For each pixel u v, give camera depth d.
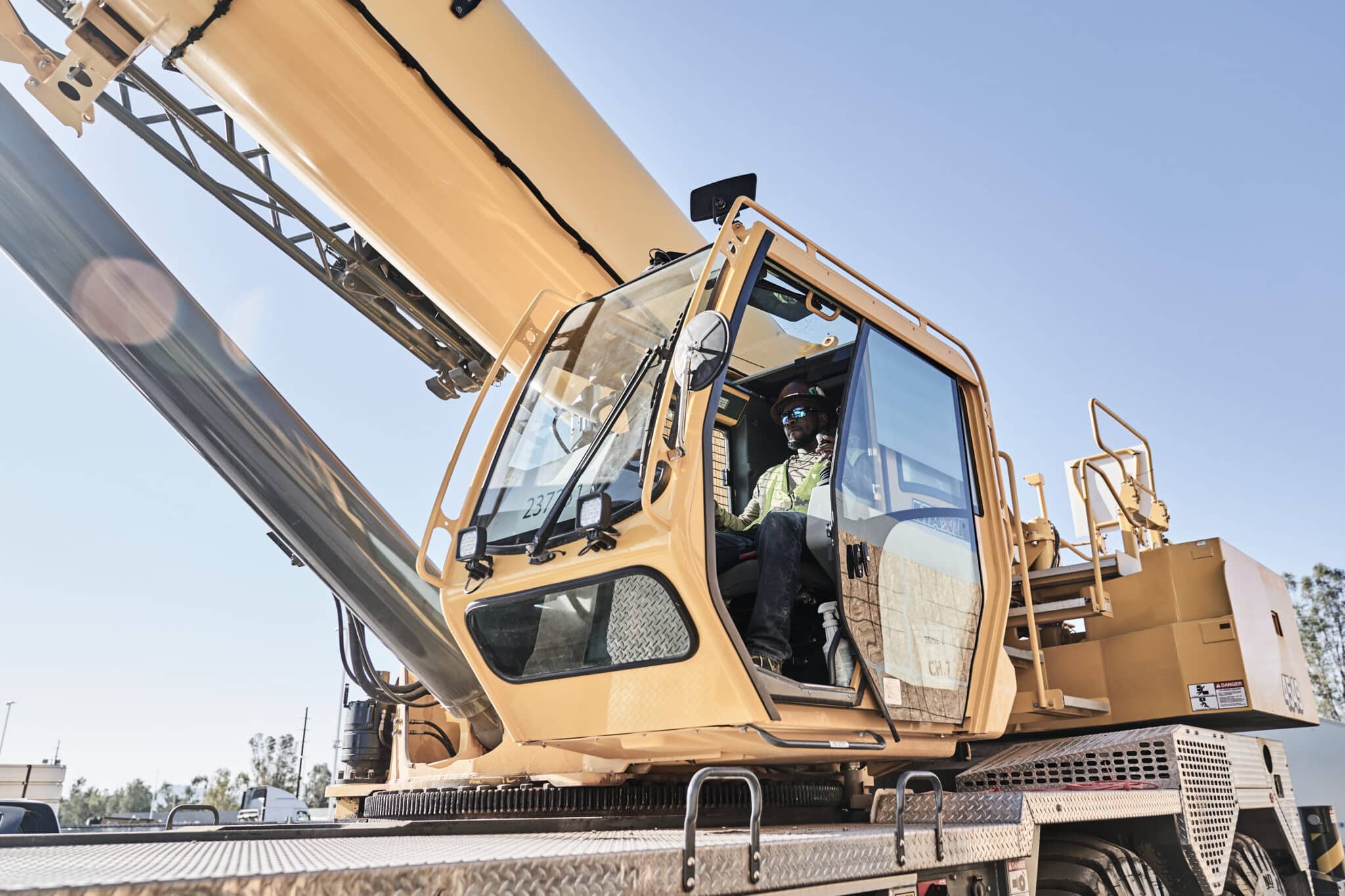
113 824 3.27
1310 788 10.21
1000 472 3.62
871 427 3.03
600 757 2.93
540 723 2.80
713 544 2.37
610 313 3.14
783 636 2.83
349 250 4.03
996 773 4.04
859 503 2.88
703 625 2.32
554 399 3.07
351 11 3.31
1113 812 3.26
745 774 1.78
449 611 2.88
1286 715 4.68
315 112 3.37
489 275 3.74
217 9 3.14
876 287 3.20
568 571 2.52
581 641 2.65
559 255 3.78
